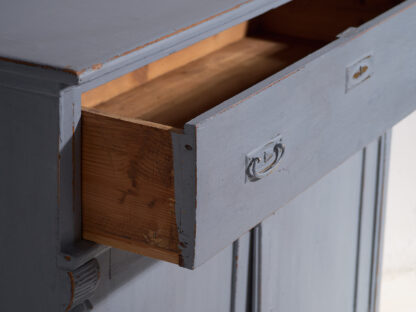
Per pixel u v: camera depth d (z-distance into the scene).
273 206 1.09
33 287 1.02
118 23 1.04
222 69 1.38
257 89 0.98
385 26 1.26
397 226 2.63
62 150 0.94
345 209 1.78
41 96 0.93
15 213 1.00
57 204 0.96
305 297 1.69
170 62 1.35
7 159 0.98
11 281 1.04
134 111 1.18
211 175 0.92
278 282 1.55
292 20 1.60
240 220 1.01
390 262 2.62
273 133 1.03
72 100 0.93
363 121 1.28
